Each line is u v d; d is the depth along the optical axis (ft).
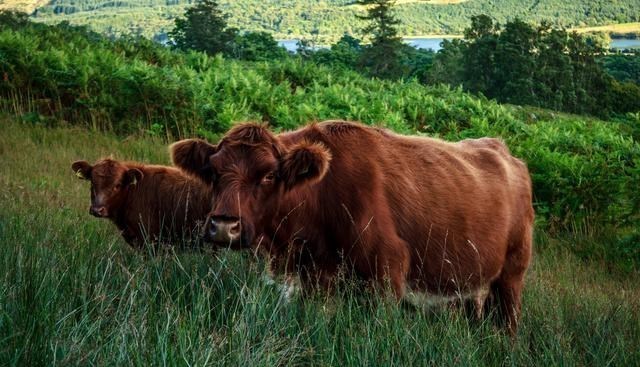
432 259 18.71
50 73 62.49
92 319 15.74
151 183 27.71
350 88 80.69
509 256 21.71
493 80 235.61
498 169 21.53
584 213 44.45
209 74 72.59
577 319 20.75
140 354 13.67
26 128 55.93
